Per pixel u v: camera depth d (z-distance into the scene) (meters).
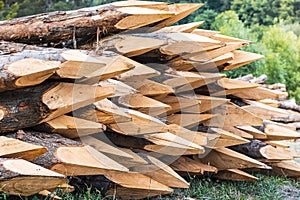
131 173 2.77
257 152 3.71
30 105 2.26
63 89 2.32
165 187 2.78
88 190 2.47
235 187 3.43
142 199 2.83
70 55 2.32
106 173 2.48
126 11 2.74
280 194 3.42
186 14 3.08
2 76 2.08
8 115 2.23
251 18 20.16
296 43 16.06
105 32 2.82
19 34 2.70
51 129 2.41
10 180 1.89
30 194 2.00
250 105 3.88
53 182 1.98
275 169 3.93
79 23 2.73
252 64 11.73
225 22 15.05
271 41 15.86
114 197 2.60
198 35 3.12
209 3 18.16
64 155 2.27
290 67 15.28
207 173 3.45
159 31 3.12
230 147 3.76
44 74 2.12
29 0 16.47
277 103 4.75
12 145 2.10
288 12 20.31
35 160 2.20
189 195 3.04
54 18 2.75
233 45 3.27
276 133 3.82
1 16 10.91
